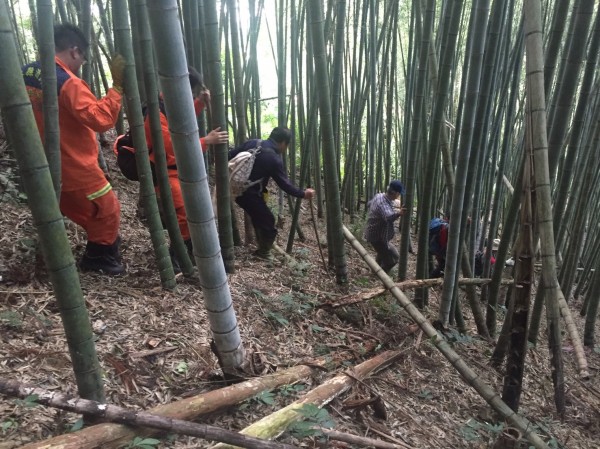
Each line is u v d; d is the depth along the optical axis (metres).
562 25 2.86
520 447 2.58
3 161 3.56
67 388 2.04
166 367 2.38
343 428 2.33
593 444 3.18
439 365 3.41
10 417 1.78
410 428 2.60
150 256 3.52
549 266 2.37
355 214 6.92
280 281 3.90
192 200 1.90
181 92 1.72
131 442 1.72
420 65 3.75
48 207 1.50
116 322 2.59
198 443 1.93
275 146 3.99
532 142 2.32
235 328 2.26
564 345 4.62
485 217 5.42
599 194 5.80
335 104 4.13
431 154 3.62
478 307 4.25
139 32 2.79
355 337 3.32
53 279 1.59
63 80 2.50
